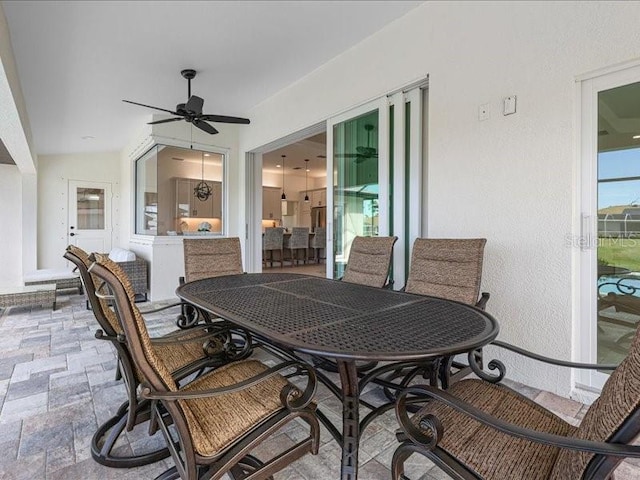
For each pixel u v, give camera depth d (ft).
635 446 2.26
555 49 7.10
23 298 13.41
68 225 22.35
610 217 6.68
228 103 15.98
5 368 8.36
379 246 9.27
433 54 9.22
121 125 17.38
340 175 12.46
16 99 10.18
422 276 7.91
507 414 4.00
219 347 6.12
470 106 8.48
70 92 12.94
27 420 6.11
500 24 7.91
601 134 6.72
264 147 16.88
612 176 6.63
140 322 3.32
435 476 4.80
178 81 12.95
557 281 7.16
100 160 23.35
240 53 11.39
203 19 9.34
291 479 4.73
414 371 6.36
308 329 4.52
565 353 7.07
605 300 6.76
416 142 10.17
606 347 6.76
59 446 5.39
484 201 8.25
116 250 17.76
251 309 5.61
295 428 5.96
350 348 3.83
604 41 6.50
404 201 10.46
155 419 4.36
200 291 7.16
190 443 3.33
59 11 8.33
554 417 3.99
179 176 18.75
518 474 3.16
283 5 9.07
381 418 6.26
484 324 4.75
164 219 18.28
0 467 4.92
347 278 9.69
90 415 6.28
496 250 8.05
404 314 5.29
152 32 9.75
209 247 10.43
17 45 9.41
